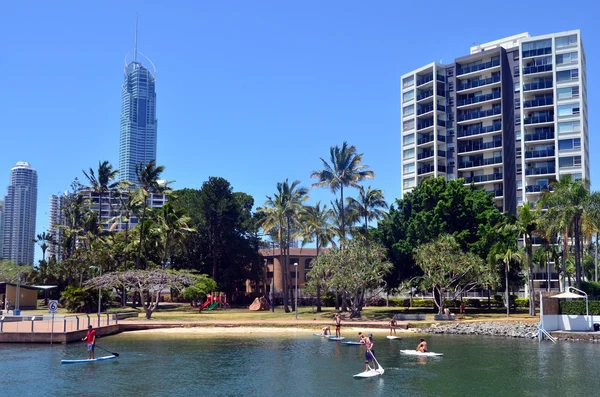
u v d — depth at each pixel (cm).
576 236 6550
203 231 10694
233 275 10800
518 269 8306
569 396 2984
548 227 6612
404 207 8725
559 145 10875
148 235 9294
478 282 7038
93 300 7900
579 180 6719
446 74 12550
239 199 12181
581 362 4081
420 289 7644
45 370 3700
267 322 6588
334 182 8325
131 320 6894
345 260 7006
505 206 11300
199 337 5678
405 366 3912
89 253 9619
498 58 11738
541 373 3634
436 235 7856
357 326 6519
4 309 8419
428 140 12481
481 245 7681
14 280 11844
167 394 3008
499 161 11475
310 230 8862
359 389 3150
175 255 10475
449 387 3203
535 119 11181
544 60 11212
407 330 6312
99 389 3120
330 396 2977
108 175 10994
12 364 3922
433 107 12319
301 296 11794
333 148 8431
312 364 4000
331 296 10481
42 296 12675
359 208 8450
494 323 6244
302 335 5872
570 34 11044
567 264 9869
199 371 3700
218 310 9469
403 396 2975
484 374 3603
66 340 4969
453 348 4856
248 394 3019
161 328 6384
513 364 3991
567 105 10919
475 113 11919
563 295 5759
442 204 7975
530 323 6200
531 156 11125
